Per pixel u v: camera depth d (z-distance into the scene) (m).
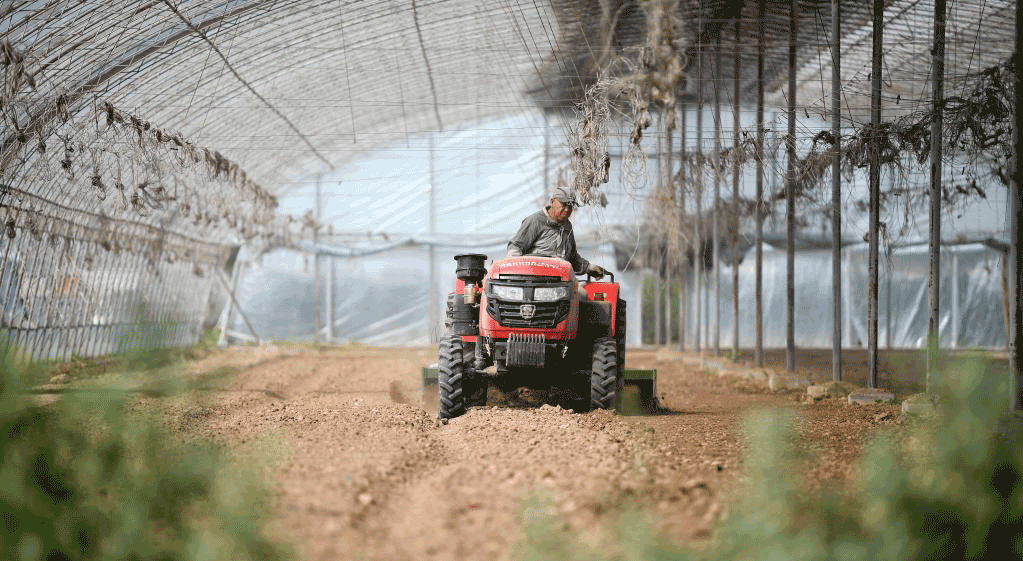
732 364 52.44
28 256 43.84
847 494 14.91
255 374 47.72
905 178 36.28
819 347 79.50
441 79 59.56
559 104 63.16
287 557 11.91
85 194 46.34
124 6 35.97
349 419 26.70
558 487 16.08
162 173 42.47
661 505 14.89
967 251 75.50
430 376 29.78
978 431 12.91
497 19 48.44
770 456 14.16
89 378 41.28
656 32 26.47
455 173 78.62
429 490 16.56
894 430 24.72
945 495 12.05
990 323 76.00
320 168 76.75
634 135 29.66
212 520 12.94
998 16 44.78
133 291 59.88
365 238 79.06
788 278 44.19
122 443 15.51
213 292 79.44
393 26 48.69
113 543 11.88
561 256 28.59
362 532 13.58
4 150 36.81
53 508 12.66
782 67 53.91
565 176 48.66
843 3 42.59
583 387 29.84
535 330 26.45
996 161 36.59
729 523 12.43
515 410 26.83
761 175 47.09
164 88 46.53
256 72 49.62
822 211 55.50
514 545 12.86
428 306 80.19
